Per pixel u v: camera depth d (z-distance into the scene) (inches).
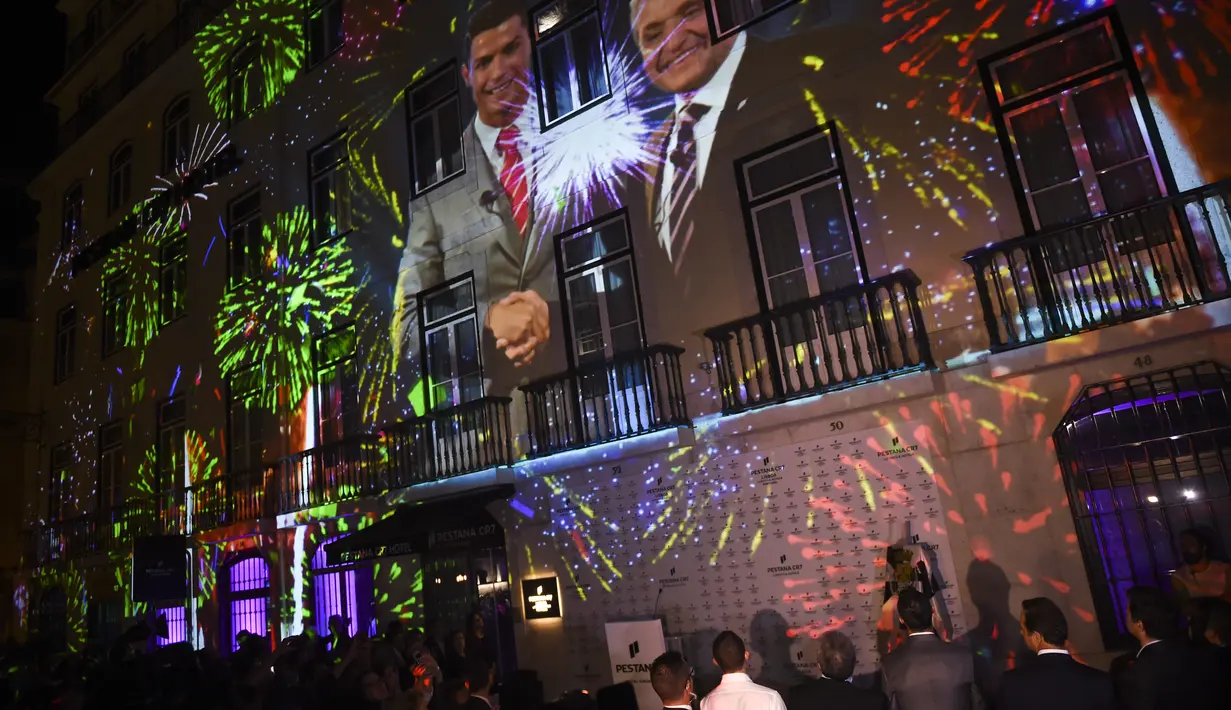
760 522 303.0
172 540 481.1
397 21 485.1
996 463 259.8
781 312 299.9
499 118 422.3
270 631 478.0
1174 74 255.0
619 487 343.0
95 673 313.0
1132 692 147.5
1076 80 271.3
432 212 445.4
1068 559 243.9
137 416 624.1
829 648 154.3
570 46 404.2
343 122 504.1
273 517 483.2
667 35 363.9
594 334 371.9
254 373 536.7
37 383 749.9
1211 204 242.1
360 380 462.6
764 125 329.1
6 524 734.5
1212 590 200.5
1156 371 237.3
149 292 639.1
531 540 366.6
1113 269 249.0
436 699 185.6
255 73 578.2
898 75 302.7
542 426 375.6
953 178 286.2
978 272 265.1
